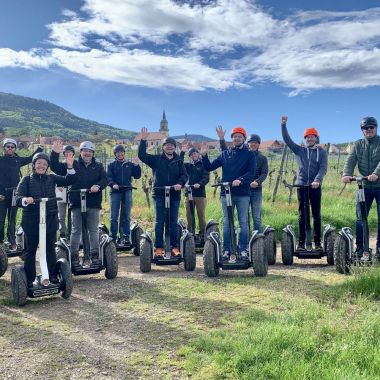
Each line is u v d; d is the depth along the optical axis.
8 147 8.53
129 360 3.82
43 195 5.69
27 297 5.78
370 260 6.42
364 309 4.71
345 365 3.36
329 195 16.52
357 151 6.74
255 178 8.45
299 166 7.59
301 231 7.75
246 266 6.53
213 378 3.43
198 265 8.02
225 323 4.59
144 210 14.23
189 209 9.73
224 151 6.98
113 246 6.87
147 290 6.02
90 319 4.86
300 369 3.28
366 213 6.54
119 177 9.42
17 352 4.02
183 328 4.50
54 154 6.68
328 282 6.09
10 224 8.62
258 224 8.44
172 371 3.61
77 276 7.19
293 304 4.95
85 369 3.68
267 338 3.82
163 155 7.48
